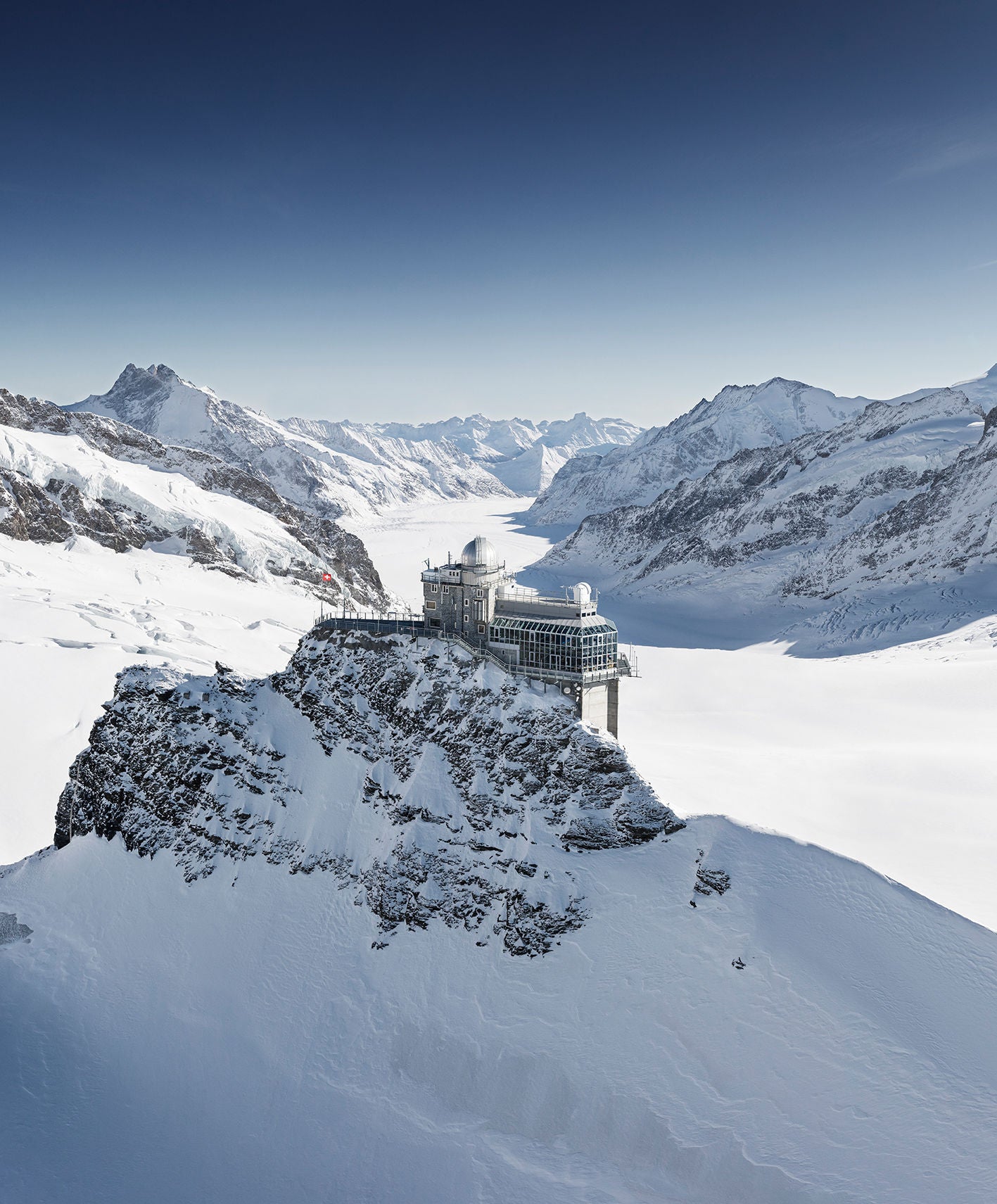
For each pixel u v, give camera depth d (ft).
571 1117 167.02
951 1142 140.56
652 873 195.21
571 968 186.39
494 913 202.90
